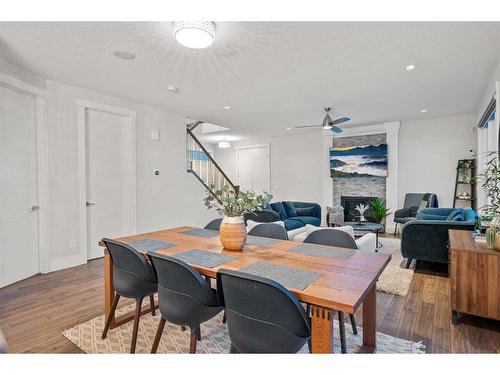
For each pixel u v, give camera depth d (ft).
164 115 16.93
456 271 7.71
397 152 21.04
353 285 4.47
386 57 9.83
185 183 18.33
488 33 8.21
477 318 8.00
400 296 9.53
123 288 6.38
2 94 10.19
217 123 21.06
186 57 9.76
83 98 13.06
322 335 4.15
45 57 9.73
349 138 23.30
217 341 6.89
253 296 4.18
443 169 19.72
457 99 15.07
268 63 10.27
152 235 8.34
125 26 7.75
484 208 8.58
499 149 10.37
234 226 6.55
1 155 10.19
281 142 27.73
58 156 12.26
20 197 10.92
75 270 12.19
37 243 11.67
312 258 5.95
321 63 10.30
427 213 16.28
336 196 24.16
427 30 8.04
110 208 14.49
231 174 31.40
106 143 14.28
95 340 6.88
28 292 9.83
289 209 21.15
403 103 15.75
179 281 5.16
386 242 17.90
